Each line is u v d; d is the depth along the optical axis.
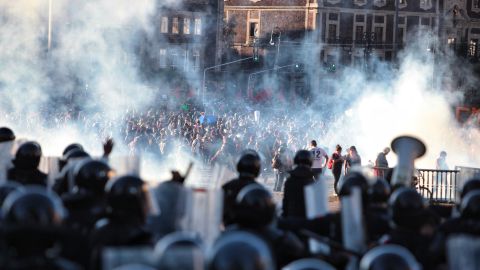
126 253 8.33
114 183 11.87
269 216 12.01
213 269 8.41
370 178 15.38
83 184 13.74
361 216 13.02
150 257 8.38
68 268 8.70
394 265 9.34
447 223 13.33
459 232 13.09
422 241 12.47
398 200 12.68
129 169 16.25
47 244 8.88
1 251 9.09
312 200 14.99
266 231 12.03
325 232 14.40
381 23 169.88
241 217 11.98
